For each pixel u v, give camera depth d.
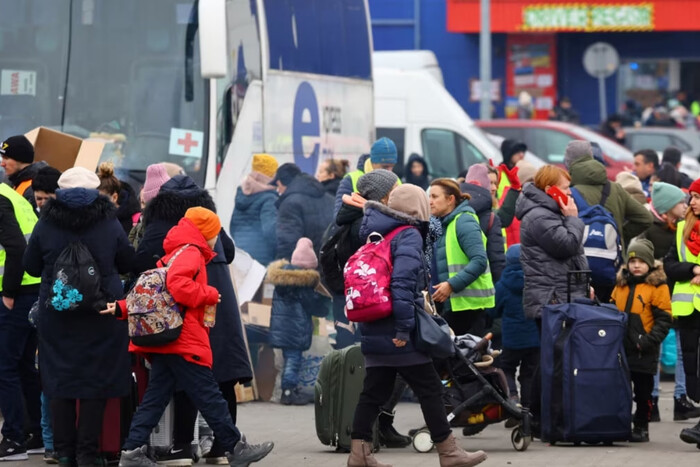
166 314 18.58
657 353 23.30
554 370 21.91
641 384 23.06
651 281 23.30
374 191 19.69
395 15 84.44
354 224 20.64
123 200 21.67
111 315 19.25
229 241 20.44
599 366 21.84
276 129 30.72
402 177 47.84
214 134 28.25
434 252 23.75
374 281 18.30
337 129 34.53
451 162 47.62
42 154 23.81
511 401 22.27
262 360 28.20
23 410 21.38
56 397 19.19
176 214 19.50
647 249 23.53
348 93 35.44
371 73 37.41
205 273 18.98
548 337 22.02
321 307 27.62
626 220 25.12
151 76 28.28
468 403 21.67
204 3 26.11
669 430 24.62
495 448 22.34
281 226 28.02
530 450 22.05
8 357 20.88
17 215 20.64
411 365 18.62
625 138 70.12
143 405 19.02
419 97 47.94
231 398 20.17
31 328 21.02
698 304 23.27
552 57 85.31
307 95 32.53
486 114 72.38
